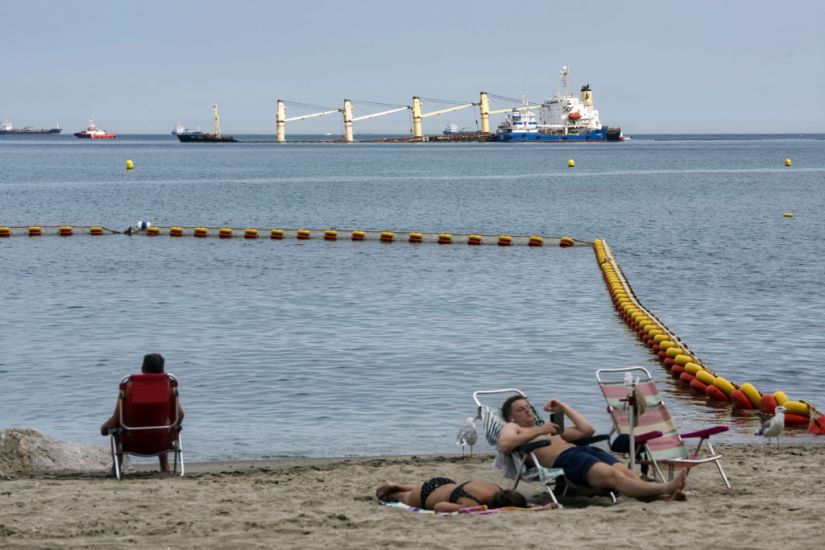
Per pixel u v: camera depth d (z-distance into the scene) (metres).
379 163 181.75
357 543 8.22
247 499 10.37
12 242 51.00
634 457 10.61
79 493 10.59
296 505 10.03
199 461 13.87
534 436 9.94
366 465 12.89
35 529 8.94
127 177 126.88
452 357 21.67
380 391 18.52
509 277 36.81
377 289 33.22
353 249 47.69
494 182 116.19
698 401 18.23
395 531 8.60
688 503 9.65
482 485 9.79
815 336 24.33
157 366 12.23
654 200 85.69
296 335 24.25
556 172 142.50
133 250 47.09
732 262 41.62
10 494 10.51
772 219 65.25
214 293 32.16
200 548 8.18
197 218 68.81
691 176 129.75
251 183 114.06
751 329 25.36
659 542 8.07
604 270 36.91
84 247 48.59
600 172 142.00
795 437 15.27
